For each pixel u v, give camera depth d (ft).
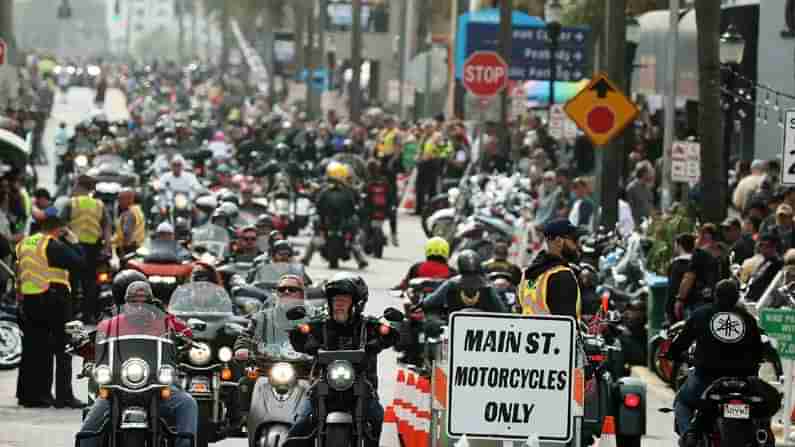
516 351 111.86
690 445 118.93
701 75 222.07
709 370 120.26
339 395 112.06
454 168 436.76
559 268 122.01
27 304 169.78
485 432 111.75
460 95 551.18
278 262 185.06
